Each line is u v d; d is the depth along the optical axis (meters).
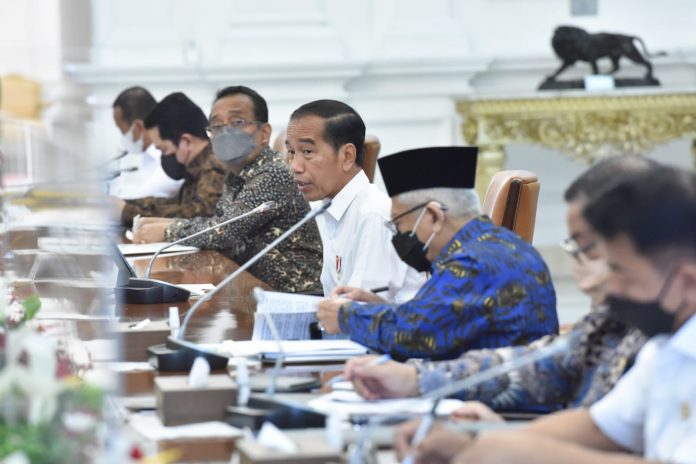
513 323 5.60
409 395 5.03
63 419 3.51
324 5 18.09
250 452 3.94
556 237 19.16
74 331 4.68
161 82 17.52
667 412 3.80
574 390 5.07
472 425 4.34
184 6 17.83
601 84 16.67
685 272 3.55
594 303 5.03
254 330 6.54
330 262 8.16
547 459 3.61
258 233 10.15
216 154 10.23
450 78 18.14
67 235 4.91
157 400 4.83
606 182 4.00
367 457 3.92
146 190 12.98
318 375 5.53
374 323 5.86
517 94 16.45
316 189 8.11
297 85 17.69
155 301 7.77
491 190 7.29
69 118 4.25
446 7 18.28
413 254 5.97
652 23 18.58
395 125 18.19
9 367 3.54
